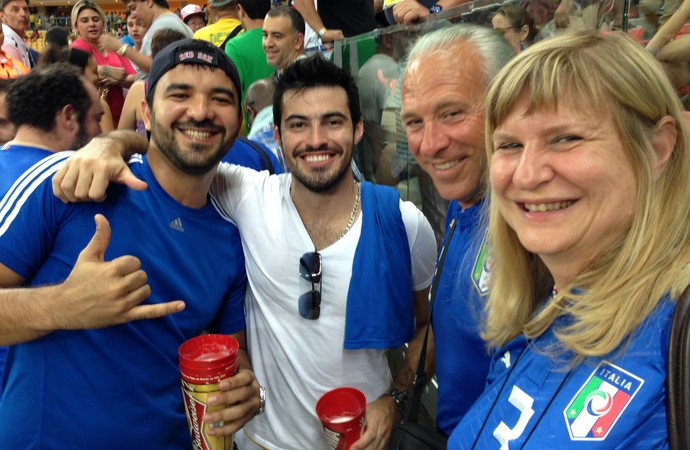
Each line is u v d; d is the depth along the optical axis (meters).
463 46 1.12
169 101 1.19
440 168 1.18
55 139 1.55
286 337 1.40
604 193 0.65
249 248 1.41
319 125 1.32
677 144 0.66
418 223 1.45
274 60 3.30
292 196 1.44
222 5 4.25
